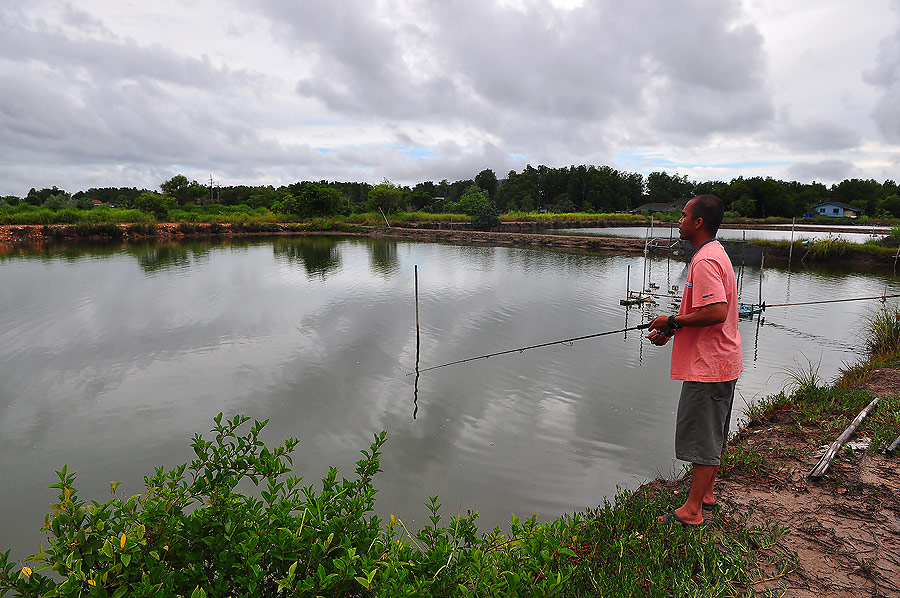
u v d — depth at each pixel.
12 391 7.65
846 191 99.19
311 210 55.62
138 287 16.58
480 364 8.92
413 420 6.60
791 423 4.89
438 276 19.92
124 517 1.87
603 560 2.85
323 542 1.99
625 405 7.07
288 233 47.56
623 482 5.05
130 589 1.73
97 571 1.66
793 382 7.59
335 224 50.28
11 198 62.25
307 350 9.72
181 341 10.33
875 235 38.50
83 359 9.15
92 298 14.69
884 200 81.12
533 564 2.17
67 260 24.30
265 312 13.05
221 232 45.28
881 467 3.68
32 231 36.06
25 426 6.50
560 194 114.44
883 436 4.09
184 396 7.45
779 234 41.84
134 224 40.44
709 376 2.80
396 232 45.53
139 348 9.84
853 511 3.15
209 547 1.96
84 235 37.91
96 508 1.81
